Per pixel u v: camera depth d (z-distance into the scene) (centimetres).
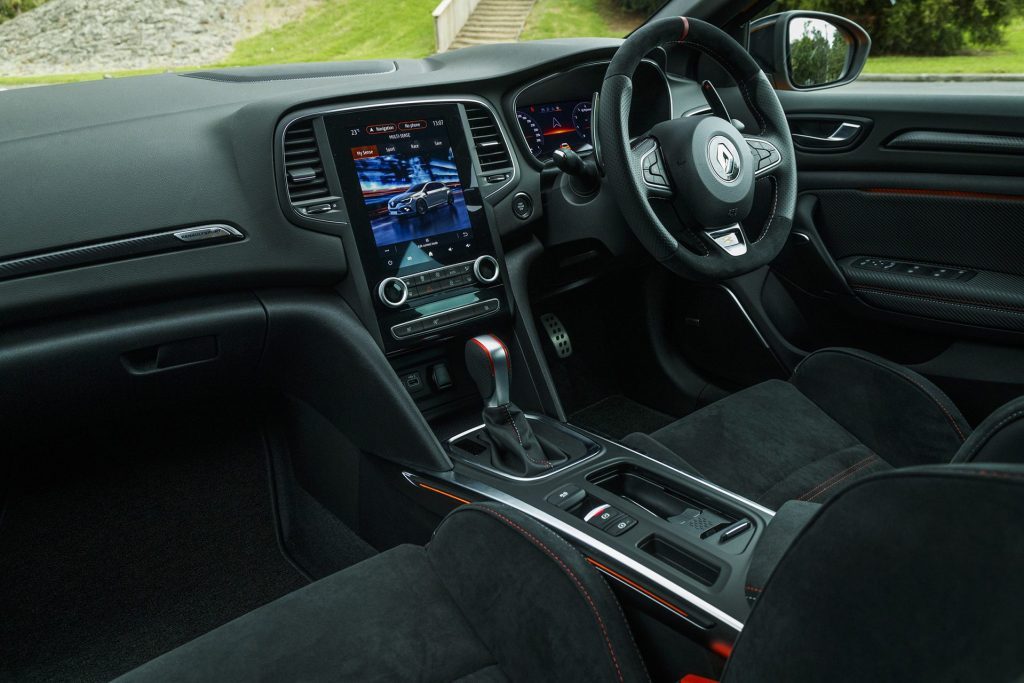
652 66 184
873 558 49
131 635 163
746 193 156
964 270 186
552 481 142
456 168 173
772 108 170
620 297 241
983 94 181
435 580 108
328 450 183
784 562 58
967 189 183
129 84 174
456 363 184
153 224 145
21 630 162
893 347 205
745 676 61
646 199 151
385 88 164
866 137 201
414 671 92
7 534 181
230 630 98
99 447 199
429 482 154
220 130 157
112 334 145
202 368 159
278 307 158
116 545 182
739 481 149
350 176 160
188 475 200
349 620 99
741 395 175
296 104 154
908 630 47
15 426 152
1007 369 178
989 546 43
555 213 187
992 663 42
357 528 184
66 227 139
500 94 182
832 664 52
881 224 201
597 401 249
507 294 180
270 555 182
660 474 140
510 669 94
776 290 222
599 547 119
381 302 163
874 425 161
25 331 140
